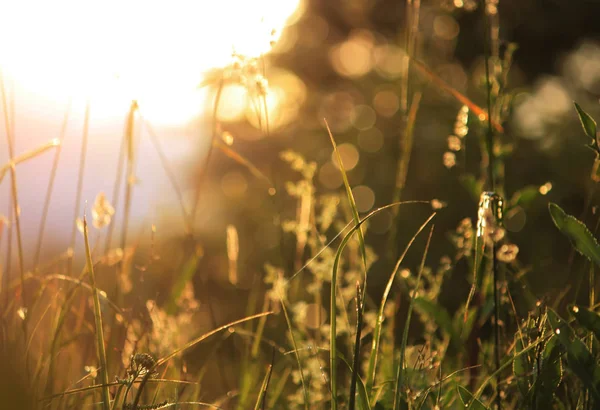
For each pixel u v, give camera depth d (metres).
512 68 3.58
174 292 1.17
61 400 0.93
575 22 3.57
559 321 0.89
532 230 2.58
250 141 3.80
